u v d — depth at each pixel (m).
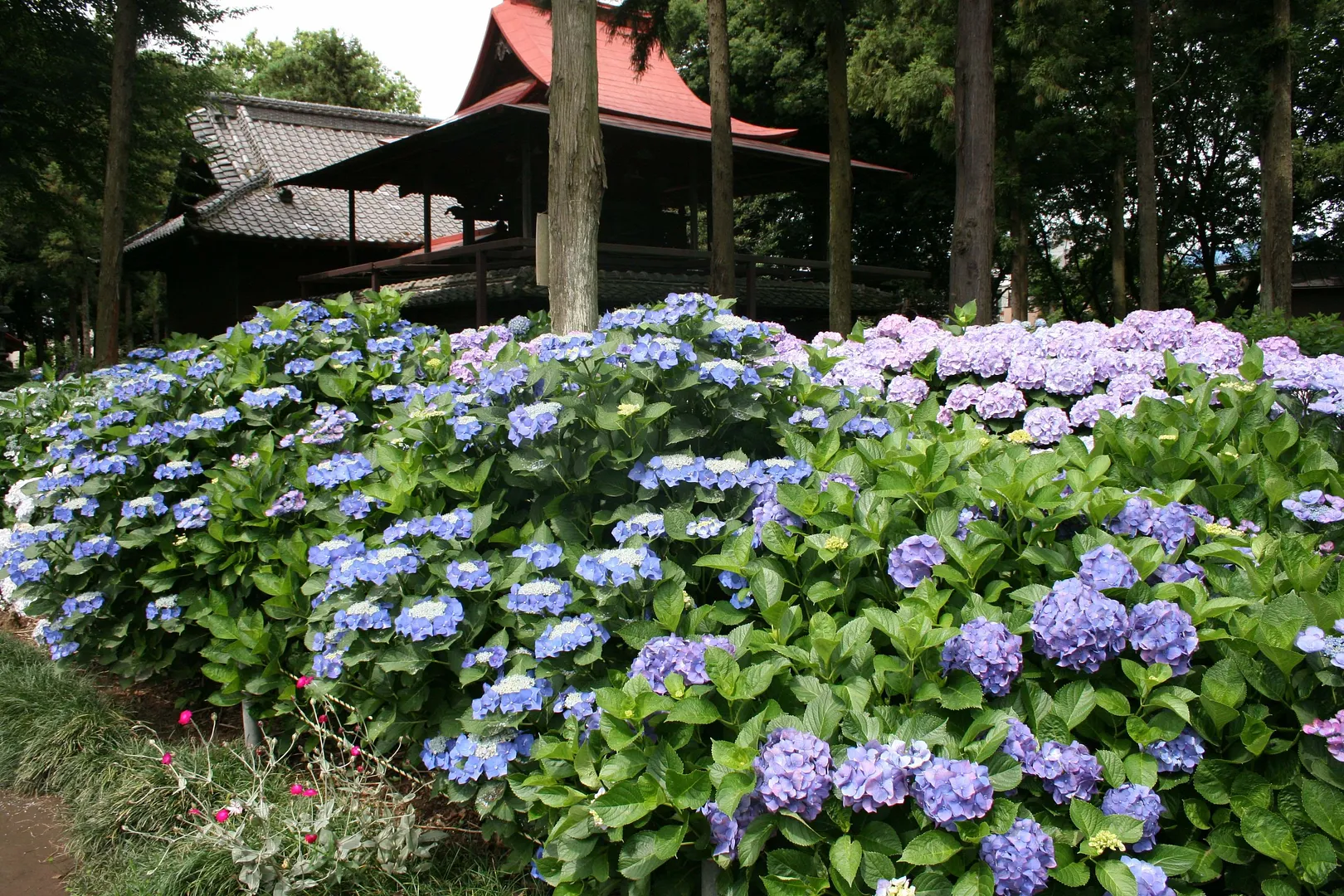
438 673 2.91
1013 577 2.48
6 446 6.50
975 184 10.07
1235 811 1.98
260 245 22.25
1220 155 25.81
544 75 17.16
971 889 1.81
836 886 1.90
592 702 2.42
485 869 2.89
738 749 1.99
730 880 2.09
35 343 43.97
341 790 3.16
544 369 3.12
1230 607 2.12
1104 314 31.22
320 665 3.03
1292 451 3.23
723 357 3.34
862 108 21.92
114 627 4.26
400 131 28.66
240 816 3.05
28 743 4.04
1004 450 3.11
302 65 47.19
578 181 6.20
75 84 17.62
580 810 2.12
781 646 2.26
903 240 27.66
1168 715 2.06
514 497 3.23
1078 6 17.86
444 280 17.03
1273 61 14.77
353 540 3.22
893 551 2.44
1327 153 20.89
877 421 3.37
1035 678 2.20
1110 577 2.18
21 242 33.59
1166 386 4.39
